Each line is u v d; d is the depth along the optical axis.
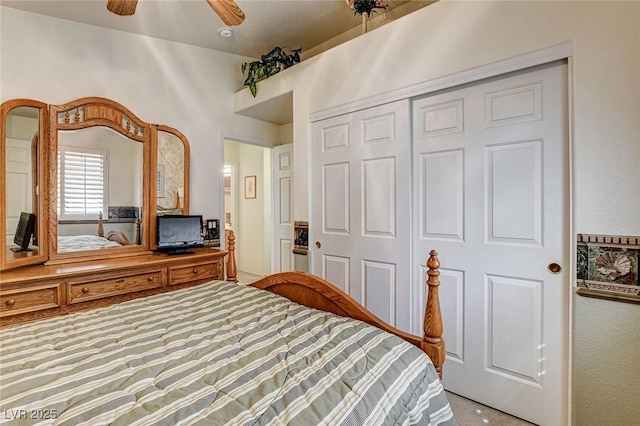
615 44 1.50
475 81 1.98
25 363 1.07
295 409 0.85
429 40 2.14
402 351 1.19
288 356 1.14
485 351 2.00
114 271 2.41
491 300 1.97
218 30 3.01
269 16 2.83
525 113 1.82
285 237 4.15
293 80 3.04
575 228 1.62
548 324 1.76
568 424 1.69
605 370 1.55
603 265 1.55
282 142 4.28
